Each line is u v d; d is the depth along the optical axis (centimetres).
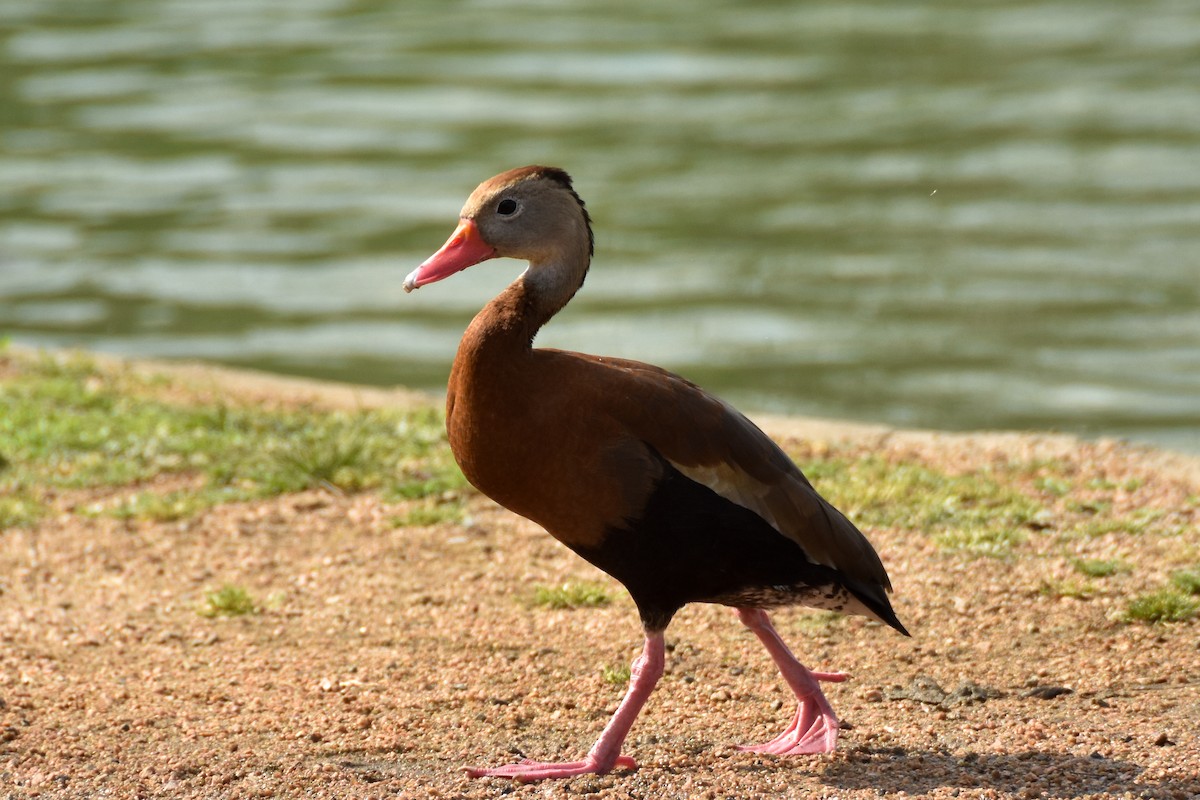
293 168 3155
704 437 784
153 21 4697
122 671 945
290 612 1041
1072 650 936
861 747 808
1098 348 2169
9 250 2662
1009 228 2741
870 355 2169
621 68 4038
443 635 996
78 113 3597
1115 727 820
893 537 1124
